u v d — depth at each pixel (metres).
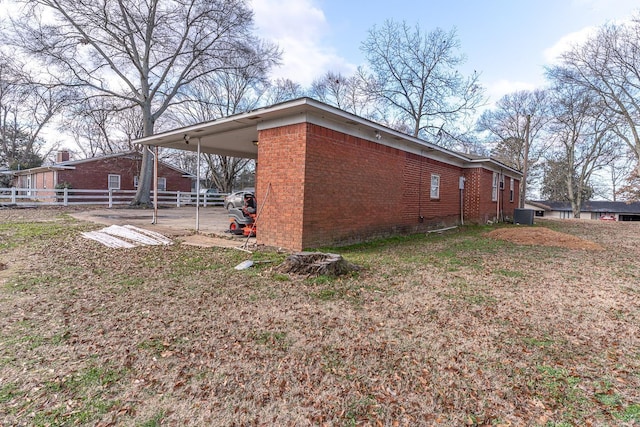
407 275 5.35
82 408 2.06
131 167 24.84
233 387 2.31
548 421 2.02
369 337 3.11
